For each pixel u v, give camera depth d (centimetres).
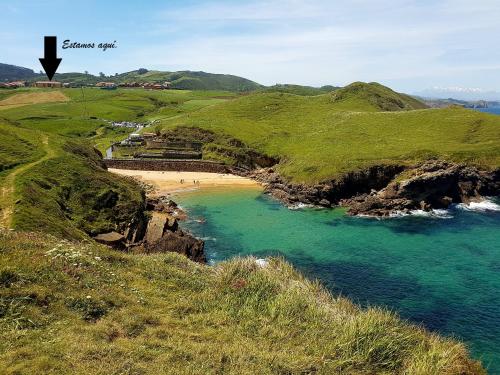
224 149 11131
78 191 5503
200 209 7456
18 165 5638
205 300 1939
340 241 5819
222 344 1544
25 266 1712
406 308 3875
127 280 2009
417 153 8819
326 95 17612
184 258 2648
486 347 3234
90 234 4831
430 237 5981
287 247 5569
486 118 10981
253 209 7531
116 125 16388
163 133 12212
